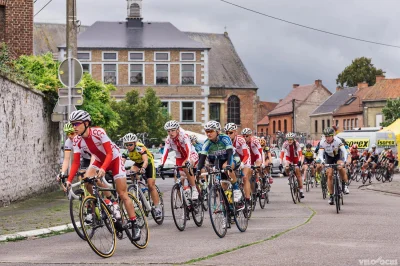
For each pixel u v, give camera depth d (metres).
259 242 12.62
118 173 12.12
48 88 28.12
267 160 23.45
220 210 13.75
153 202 16.33
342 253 11.21
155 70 80.94
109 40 80.69
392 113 92.50
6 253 11.93
